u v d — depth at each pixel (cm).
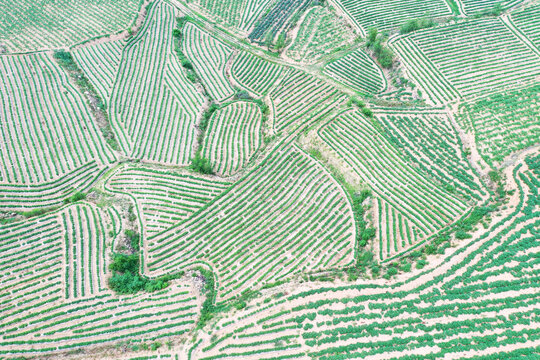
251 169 7569
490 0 12050
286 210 6831
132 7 11988
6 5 11931
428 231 6209
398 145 7656
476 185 6769
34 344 5216
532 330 4694
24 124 8244
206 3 12581
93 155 7919
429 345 4709
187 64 10100
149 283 5856
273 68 10275
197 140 8444
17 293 5716
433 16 11644
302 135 8169
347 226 6481
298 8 12488
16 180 7431
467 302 5069
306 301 5366
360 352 4753
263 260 6131
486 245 5647
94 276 5925
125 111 8888
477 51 9794
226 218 6788
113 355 5103
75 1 12231
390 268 5653
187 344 5122
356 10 12031
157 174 7562
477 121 7938
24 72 9362
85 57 10188
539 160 6881
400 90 9169
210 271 6034
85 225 6569
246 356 4891
